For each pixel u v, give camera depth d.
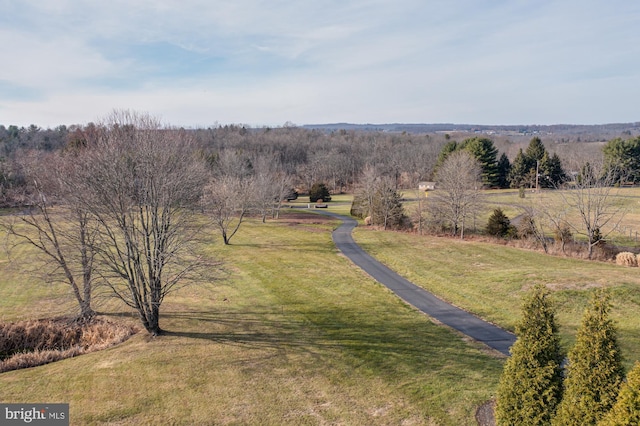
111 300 24.89
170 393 14.28
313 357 17.17
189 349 18.08
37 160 28.86
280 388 14.58
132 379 15.34
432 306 24.08
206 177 43.22
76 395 14.24
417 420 12.38
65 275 22.12
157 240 19.98
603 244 36.66
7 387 14.91
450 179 47.34
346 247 41.84
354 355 17.36
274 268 33.78
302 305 24.61
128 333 20.38
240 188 48.22
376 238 45.97
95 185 19.34
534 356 10.23
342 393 14.16
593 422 8.92
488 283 26.95
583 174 45.62
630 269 28.55
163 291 21.86
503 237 44.59
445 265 33.22
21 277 29.61
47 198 23.66
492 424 11.97
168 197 22.12
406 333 19.92
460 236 46.75
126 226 19.78
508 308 22.72
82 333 21.33
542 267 31.36
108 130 27.84
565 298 22.55
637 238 41.03
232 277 31.08
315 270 33.12
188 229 24.83
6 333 20.92
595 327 9.25
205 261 22.72
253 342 18.91
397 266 33.94
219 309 23.95
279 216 63.56
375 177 65.38
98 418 12.83
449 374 15.34
